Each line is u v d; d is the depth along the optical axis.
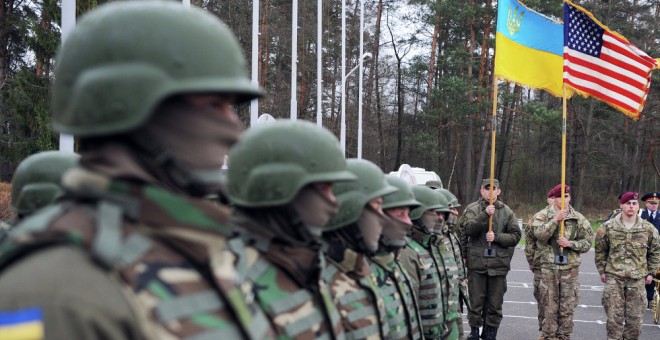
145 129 1.44
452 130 43.03
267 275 2.51
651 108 40.09
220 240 1.52
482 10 34.53
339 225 3.33
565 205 8.66
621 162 43.84
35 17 23.20
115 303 1.21
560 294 8.52
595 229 32.28
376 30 40.12
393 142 46.88
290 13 36.03
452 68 37.91
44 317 1.11
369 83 41.78
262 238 2.57
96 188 1.38
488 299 8.99
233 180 2.64
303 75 32.94
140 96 1.38
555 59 9.69
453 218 8.23
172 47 1.43
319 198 2.62
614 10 38.81
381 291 3.84
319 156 2.63
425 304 5.52
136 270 1.33
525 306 11.89
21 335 1.09
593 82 9.45
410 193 4.18
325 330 2.60
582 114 42.34
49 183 2.91
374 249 3.43
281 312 2.45
